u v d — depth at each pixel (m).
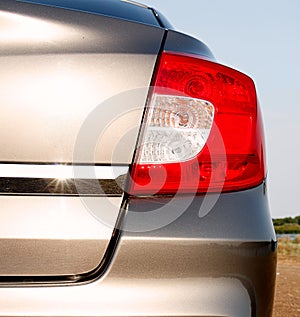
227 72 1.98
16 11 1.87
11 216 1.78
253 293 1.88
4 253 1.77
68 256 1.78
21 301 1.75
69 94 1.83
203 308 1.81
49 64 1.83
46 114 1.81
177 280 1.81
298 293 10.39
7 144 1.79
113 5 2.23
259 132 2.03
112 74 1.86
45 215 1.79
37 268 1.78
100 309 1.76
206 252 1.83
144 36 1.94
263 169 2.03
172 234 1.82
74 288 1.77
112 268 1.78
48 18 1.88
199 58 1.96
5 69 1.82
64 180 1.80
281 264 16.03
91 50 1.86
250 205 1.93
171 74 1.90
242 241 1.87
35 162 1.79
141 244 1.80
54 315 1.75
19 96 1.81
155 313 1.78
